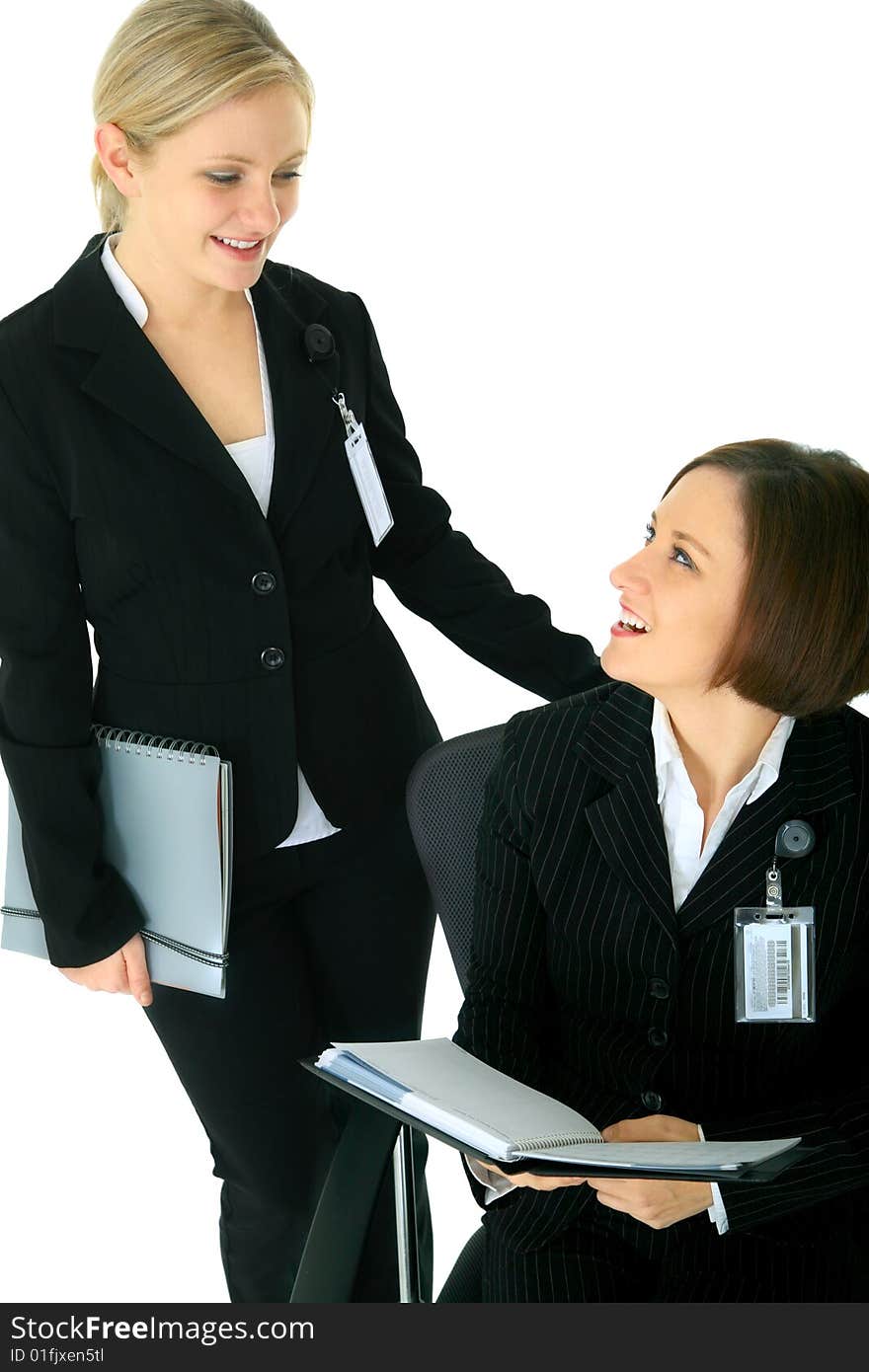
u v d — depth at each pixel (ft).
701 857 5.55
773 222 16.66
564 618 14.32
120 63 5.71
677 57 16.56
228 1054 7.08
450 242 16.89
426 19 16.61
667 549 5.14
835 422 15.79
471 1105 4.95
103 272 6.26
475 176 16.80
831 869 5.39
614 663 5.28
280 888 6.89
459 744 6.24
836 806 5.39
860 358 16.61
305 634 6.63
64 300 6.23
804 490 4.95
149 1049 11.68
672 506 5.16
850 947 5.48
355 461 6.68
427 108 16.74
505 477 15.88
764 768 5.41
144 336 6.20
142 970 6.74
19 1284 9.48
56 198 15.20
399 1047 5.40
